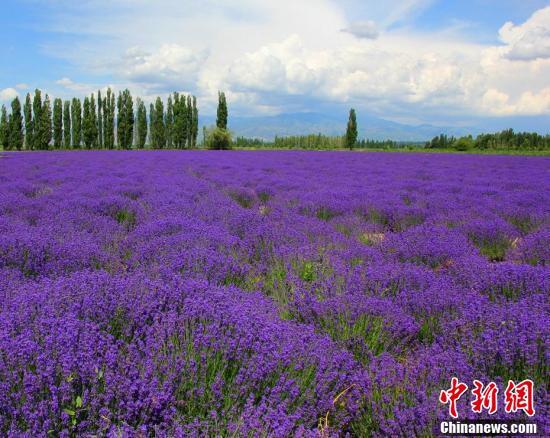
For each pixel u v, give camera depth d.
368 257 5.85
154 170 19.73
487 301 4.15
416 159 33.16
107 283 3.81
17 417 2.22
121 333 3.28
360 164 26.64
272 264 5.62
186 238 5.93
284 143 92.25
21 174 16.72
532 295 4.17
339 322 3.82
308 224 7.91
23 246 4.96
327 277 4.74
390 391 2.84
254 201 12.18
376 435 2.56
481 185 15.73
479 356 3.05
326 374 2.86
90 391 2.43
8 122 66.19
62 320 2.96
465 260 5.43
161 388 2.50
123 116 69.25
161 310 3.64
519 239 7.85
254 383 2.70
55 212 8.23
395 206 10.12
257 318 3.36
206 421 2.37
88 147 69.75
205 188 12.74
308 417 2.64
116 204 9.12
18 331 2.99
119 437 2.20
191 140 71.75
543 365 2.93
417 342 3.81
